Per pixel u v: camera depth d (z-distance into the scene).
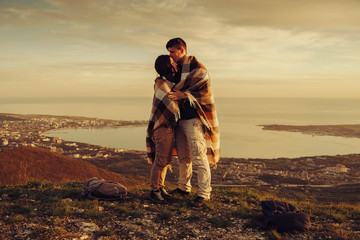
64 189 5.17
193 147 4.10
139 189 5.37
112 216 3.70
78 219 3.51
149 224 3.49
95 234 3.11
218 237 3.19
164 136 4.19
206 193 4.23
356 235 3.31
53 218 3.48
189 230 3.35
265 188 35.41
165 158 4.30
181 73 3.94
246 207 4.26
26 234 2.96
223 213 4.01
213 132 4.25
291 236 3.24
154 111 4.13
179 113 3.93
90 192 4.40
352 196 33.16
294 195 32.16
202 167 4.19
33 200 4.26
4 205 3.87
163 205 4.25
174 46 3.93
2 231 3.01
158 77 4.07
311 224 3.71
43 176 10.07
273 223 3.38
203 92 4.00
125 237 3.10
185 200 4.49
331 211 4.38
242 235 3.26
